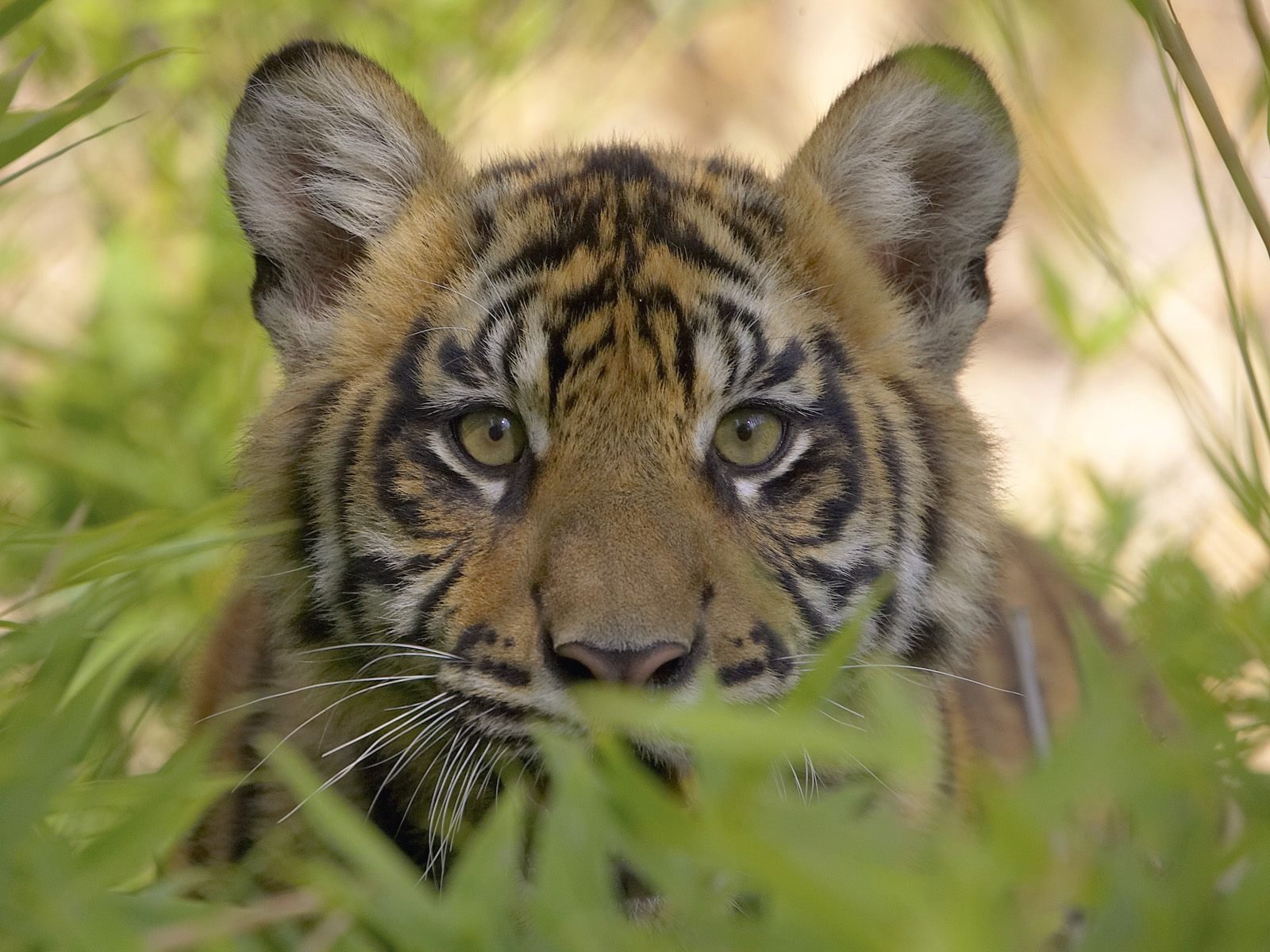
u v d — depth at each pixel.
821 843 3.62
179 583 8.70
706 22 16.14
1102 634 9.03
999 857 3.63
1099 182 15.14
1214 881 3.84
